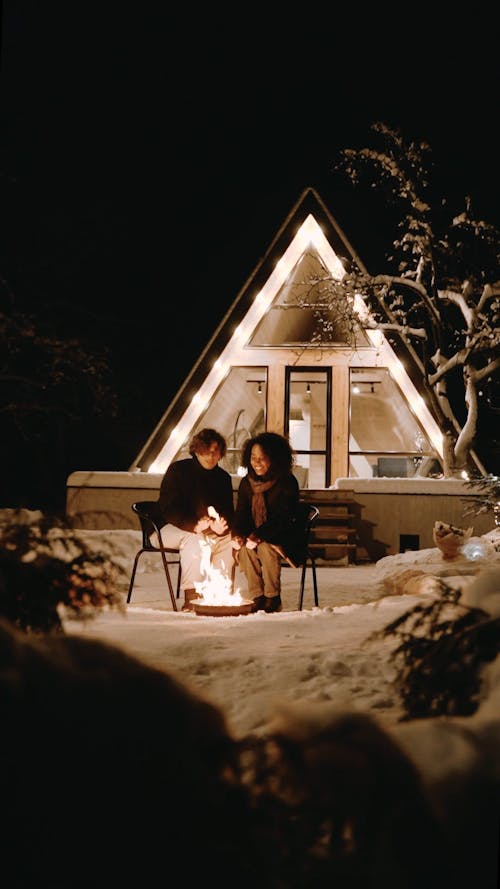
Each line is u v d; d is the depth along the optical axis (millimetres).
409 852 1936
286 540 7727
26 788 1761
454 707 2670
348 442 14609
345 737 2088
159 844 1820
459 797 1971
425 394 14383
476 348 13750
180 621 6117
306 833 2006
